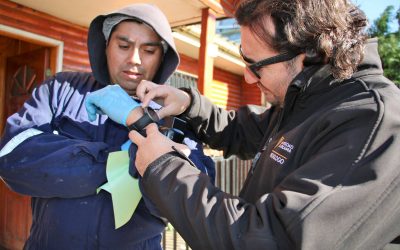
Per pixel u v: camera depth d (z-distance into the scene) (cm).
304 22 102
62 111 158
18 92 496
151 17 156
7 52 516
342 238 76
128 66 157
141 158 104
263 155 118
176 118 160
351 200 76
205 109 168
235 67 911
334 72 101
